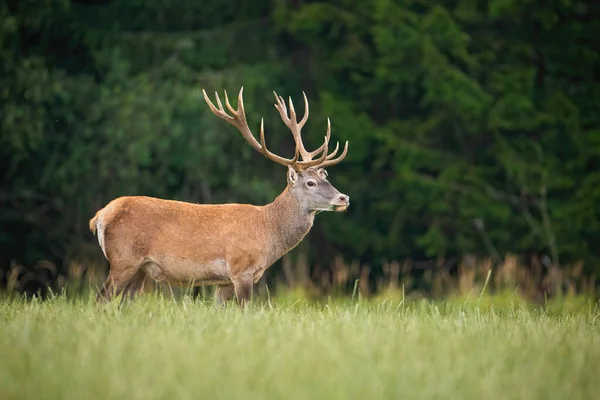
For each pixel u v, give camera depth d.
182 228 23.84
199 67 51.59
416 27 50.78
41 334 16.84
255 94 50.59
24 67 47.06
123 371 14.26
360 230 52.00
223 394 13.35
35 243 50.12
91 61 51.75
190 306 21.84
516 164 50.25
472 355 16.39
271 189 49.12
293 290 38.03
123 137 47.25
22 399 13.04
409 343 17.02
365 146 51.59
